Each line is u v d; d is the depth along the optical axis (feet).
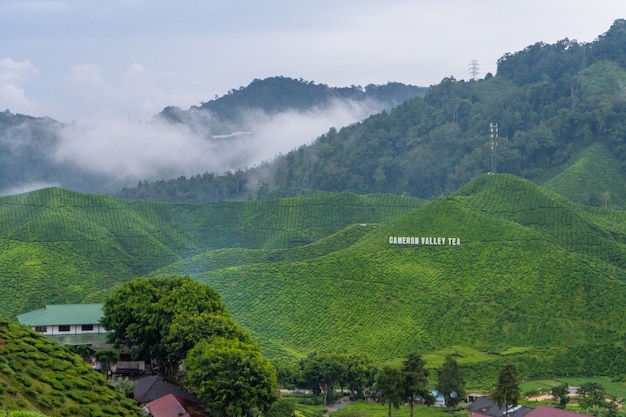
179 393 445.37
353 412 583.99
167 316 495.82
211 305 514.27
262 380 413.80
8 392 309.22
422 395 556.92
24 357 344.90
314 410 629.51
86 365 366.63
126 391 440.45
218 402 406.00
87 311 582.76
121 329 509.35
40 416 286.05
